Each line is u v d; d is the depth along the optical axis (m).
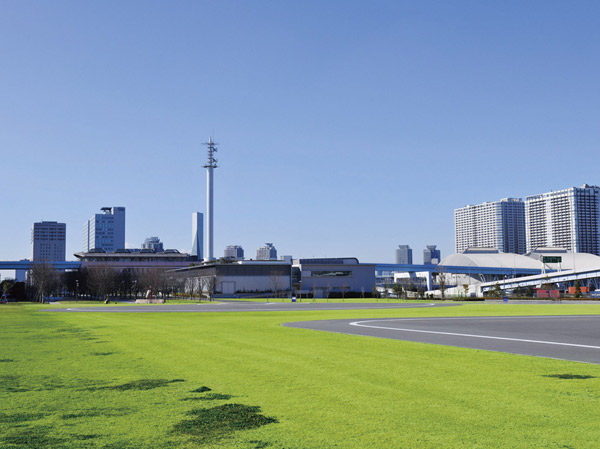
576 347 22.61
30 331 33.88
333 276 184.62
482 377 14.90
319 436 9.46
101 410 11.45
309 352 20.81
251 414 10.98
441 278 172.00
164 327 36.41
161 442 9.26
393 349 21.77
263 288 176.50
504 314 53.47
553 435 9.34
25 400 12.42
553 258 154.00
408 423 10.19
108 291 171.00
